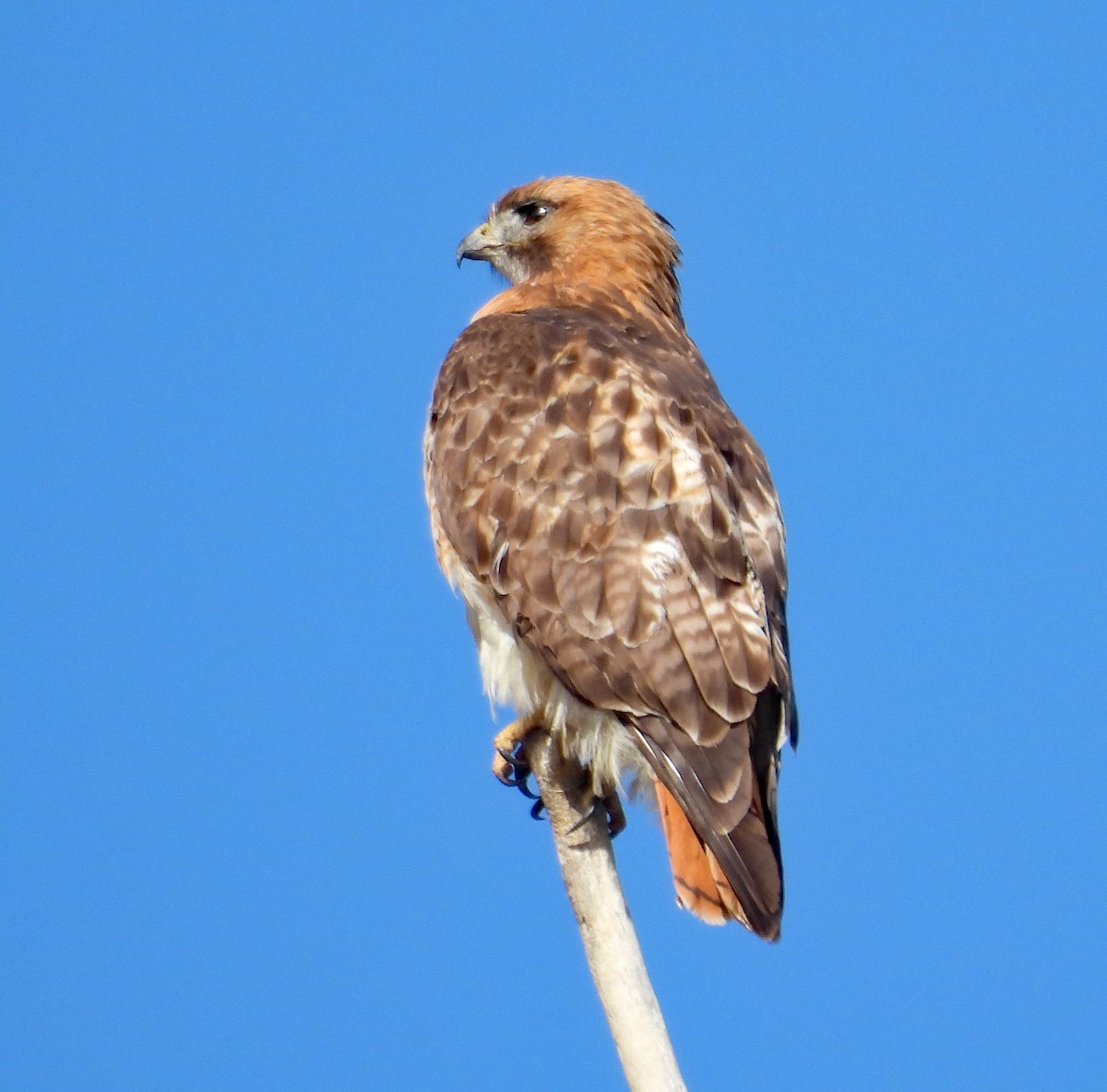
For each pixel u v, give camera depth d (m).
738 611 11.10
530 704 11.82
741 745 10.81
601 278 13.86
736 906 10.69
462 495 11.85
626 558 11.19
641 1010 10.12
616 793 11.71
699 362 13.41
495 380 12.06
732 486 11.62
